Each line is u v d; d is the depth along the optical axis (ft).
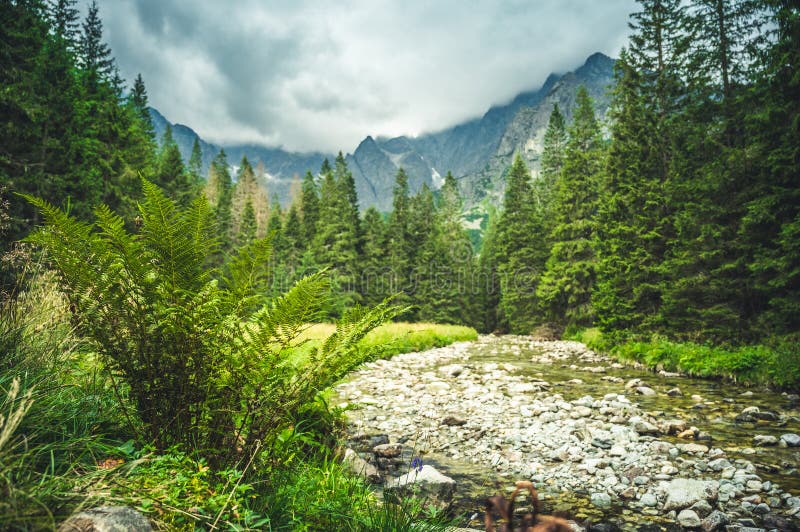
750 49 59.82
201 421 7.63
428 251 164.35
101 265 6.95
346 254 151.43
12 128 61.57
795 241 37.47
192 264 7.22
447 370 41.70
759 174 44.27
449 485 13.76
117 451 6.95
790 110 41.29
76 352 9.04
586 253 96.07
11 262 10.48
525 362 50.31
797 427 22.45
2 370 7.97
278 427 8.06
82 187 70.90
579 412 25.32
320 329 44.24
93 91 102.22
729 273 46.39
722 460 17.24
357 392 31.12
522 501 14.21
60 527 4.44
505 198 149.18
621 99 76.69
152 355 7.19
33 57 70.18
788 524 12.35
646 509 13.78
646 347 49.44
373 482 13.57
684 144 61.82
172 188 134.41
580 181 97.91
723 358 38.86
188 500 5.98
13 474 5.22
